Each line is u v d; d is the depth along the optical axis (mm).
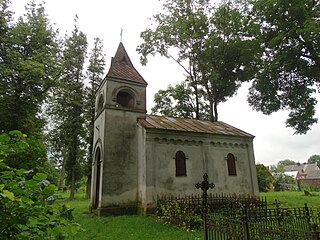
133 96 16516
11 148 2832
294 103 21547
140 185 14289
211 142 16672
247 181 17188
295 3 17047
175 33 25156
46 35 22328
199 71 27828
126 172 14547
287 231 6016
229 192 16172
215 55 23953
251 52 21875
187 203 12102
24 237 2174
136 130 15773
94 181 15688
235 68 25031
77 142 27328
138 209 13984
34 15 22344
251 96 24109
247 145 18125
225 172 16531
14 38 20406
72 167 27141
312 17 17047
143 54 26188
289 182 56906
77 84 27688
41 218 2379
